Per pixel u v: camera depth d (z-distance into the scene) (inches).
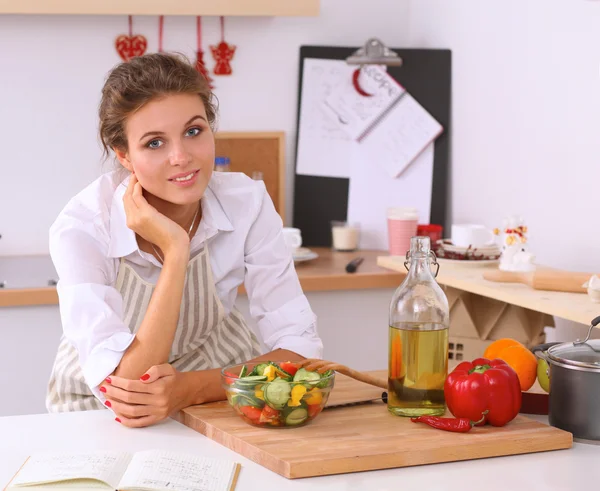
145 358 60.9
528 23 107.4
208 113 66.2
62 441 55.7
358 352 116.6
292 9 121.0
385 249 131.1
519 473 50.6
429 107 127.5
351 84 130.6
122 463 50.8
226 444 54.7
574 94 99.3
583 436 56.1
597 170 96.0
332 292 114.1
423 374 57.7
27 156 124.0
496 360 58.4
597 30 95.2
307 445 52.2
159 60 61.8
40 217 125.5
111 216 67.1
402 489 47.9
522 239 88.0
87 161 126.2
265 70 132.0
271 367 56.8
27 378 105.8
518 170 110.5
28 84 123.0
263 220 72.0
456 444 52.4
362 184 131.0
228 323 76.3
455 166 126.3
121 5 115.0
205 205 69.6
